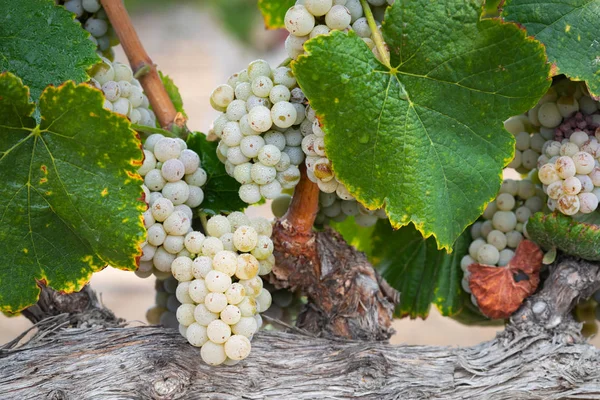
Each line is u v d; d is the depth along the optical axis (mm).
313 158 773
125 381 776
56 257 766
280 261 846
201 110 3758
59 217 759
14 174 751
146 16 5332
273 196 788
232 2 4141
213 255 767
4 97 734
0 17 773
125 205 750
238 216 788
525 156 867
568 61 788
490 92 763
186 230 778
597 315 889
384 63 759
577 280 841
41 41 773
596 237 804
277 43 4230
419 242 917
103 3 859
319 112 747
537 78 761
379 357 815
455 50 757
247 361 797
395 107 758
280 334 823
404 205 761
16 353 785
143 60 875
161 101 879
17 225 758
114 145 742
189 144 855
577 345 835
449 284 902
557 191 814
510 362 828
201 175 807
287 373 801
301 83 743
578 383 822
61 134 745
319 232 865
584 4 791
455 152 766
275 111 764
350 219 932
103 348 791
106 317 844
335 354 815
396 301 876
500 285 852
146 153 783
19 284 766
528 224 837
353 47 747
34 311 844
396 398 804
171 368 779
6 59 771
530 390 820
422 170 761
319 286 855
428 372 818
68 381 773
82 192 750
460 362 822
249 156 777
